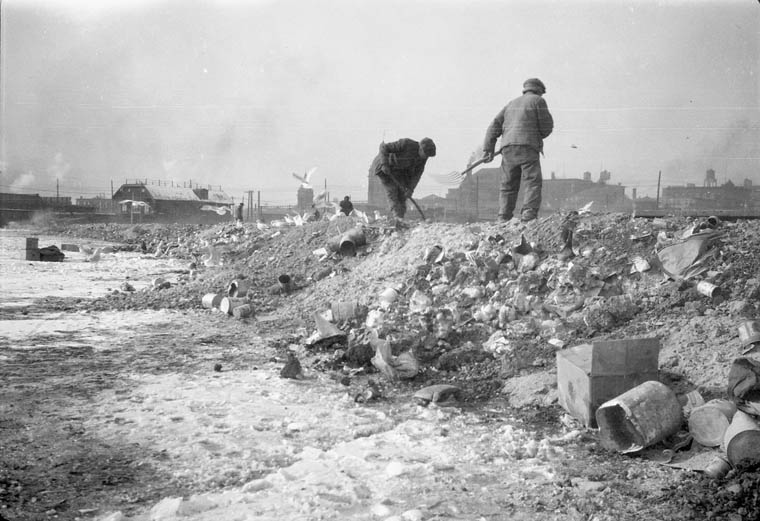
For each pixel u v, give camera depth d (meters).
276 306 10.19
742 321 5.68
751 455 3.71
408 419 5.01
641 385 4.38
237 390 5.73
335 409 5.20
